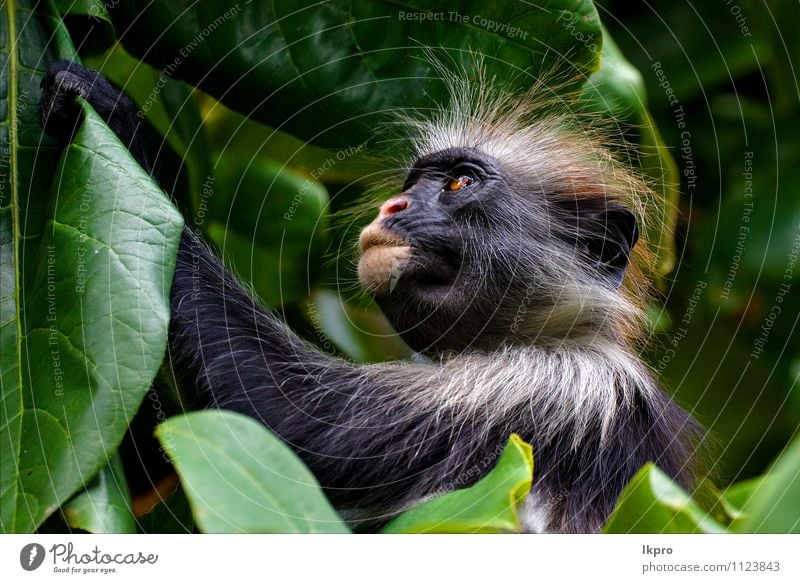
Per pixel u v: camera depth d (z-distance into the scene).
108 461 5.27
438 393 7.76
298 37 7.35
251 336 7.58
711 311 10.95
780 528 5.35
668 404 8.66
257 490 4.53
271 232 9.25
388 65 7.57
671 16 10.96
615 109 9.36
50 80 6.33
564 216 9.18
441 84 7.67
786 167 11.09
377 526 7.16
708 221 11.27
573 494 7.61
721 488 9.54
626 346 8.88
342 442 7.32
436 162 9.15
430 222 8.72
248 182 9.12
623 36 11.03
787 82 10.91
